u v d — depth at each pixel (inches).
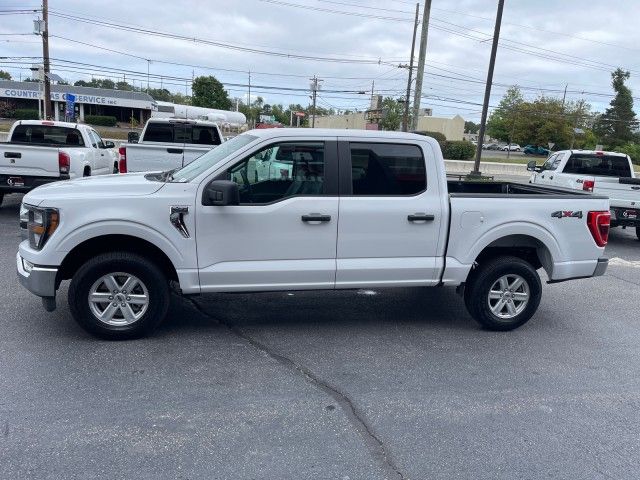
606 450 138.6
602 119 2652.6
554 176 484.1
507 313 223.0
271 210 190.1
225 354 185.9
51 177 391.5
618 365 193.6
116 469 122.2
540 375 182.1
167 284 191.3
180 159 443.5
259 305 240.4
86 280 182.9
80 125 483.8
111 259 183.5
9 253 309.6
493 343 209.8
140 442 132.6
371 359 188.4
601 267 228.5
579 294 291.6
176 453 129.0
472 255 211.0
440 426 146.6
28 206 184.4
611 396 168.7
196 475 121.3
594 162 484.4
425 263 206.8
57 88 2316.7
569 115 2726.4
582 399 165.9
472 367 185.9
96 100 2304.4
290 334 208.1
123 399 152.5
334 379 171.5
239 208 188.1
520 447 138.3
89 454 127.1
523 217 212.8
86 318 186.2
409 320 231.3
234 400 155.2
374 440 138.5
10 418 140.3
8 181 388.8
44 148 386.9
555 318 246.2
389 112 2213.3
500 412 155.7
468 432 144.3
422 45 966.4
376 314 236.8
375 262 202.5
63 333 196.9
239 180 189.6
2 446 128.5
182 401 153.1
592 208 222.5
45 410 144.8
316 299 253.3
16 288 245.9
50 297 184.5
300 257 196.1
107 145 546.0
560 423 151.1
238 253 191.2
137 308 193.6
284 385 165.6
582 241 222.8
